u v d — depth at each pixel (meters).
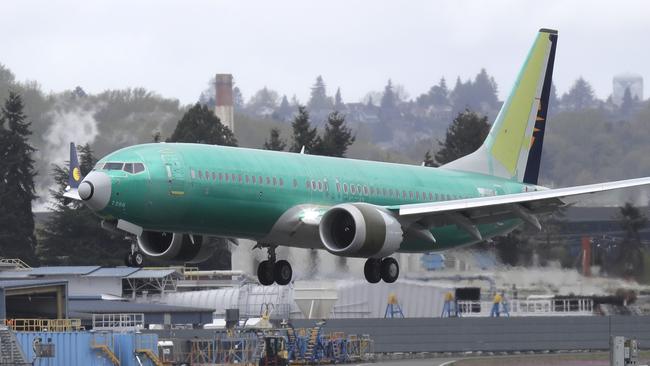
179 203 134.00
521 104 177.25
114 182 130.38
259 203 140.62
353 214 139.88
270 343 179.12
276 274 155.75
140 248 144.00
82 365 159.75
